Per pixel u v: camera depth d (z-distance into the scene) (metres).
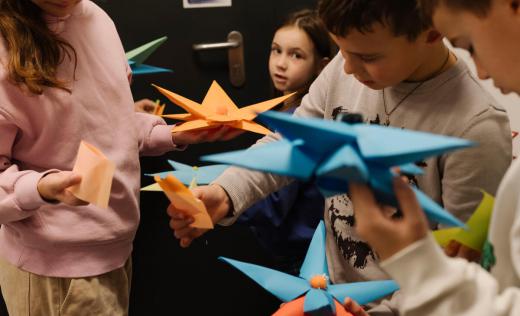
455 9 0.53
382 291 0.79
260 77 1.72
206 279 1.84
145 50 1.39
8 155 0.98
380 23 0.69
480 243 0.65
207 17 1.64
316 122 0.47
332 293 0.79
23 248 1.05
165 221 1.76
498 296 0.50
